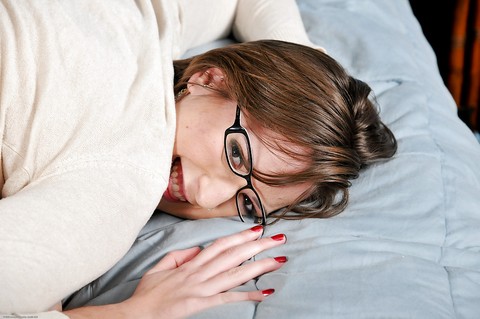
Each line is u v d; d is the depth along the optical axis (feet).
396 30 5.23
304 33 4.48
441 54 8.08
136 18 3.36
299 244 3.03
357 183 3.48
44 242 2.41
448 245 3.15
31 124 2.87
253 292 2.76
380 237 3.13
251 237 3.12
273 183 3.12
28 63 2.93
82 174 2.71
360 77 4.44
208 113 3.21
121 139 2.84
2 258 2.30
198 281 2.83
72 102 2.92
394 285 2.70
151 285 2.80
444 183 3.51
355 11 5.24
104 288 3.05
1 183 3.01
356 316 2.54
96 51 3.05
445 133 4.04
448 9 7.87
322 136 3.12
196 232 3.21
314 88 3.19
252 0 4.60
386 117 4.02
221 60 3.41
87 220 2.56
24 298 2.33
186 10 4.16
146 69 3.14
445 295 2.72
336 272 2.81
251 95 3.16
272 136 3.09
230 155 3.12
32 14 3.04
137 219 2.77
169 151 2.95
